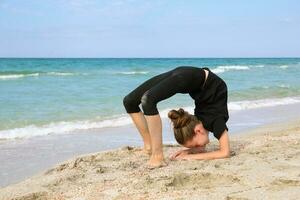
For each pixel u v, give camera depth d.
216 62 84.88
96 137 8.05
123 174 4.29
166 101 13.93
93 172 4.42
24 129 8.96
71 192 3.80
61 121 10.05
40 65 53.16
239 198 3.46
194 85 4.60
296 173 4.14
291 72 38.66
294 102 14.76
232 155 4.99
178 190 3.74
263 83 24.00
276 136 6.73
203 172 4.12
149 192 3.68
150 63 70.81
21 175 5.38
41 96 15.80
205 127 4.78
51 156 6.44
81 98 15.24
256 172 4.20
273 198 3.44
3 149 6.96
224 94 4.75
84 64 59.47
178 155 4.86
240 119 10.36
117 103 13.81
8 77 27.05
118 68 46.78
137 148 5.55
